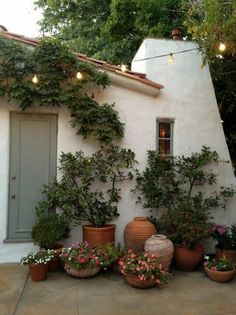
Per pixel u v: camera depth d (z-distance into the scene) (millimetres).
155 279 4289
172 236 4996
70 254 4594
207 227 5207
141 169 5664
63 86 5336
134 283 4250
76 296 4027
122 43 11117
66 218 5078
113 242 5223
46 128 5461
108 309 3709
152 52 5789
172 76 5844
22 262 4516
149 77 5750
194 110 5910
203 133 5918
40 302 3854
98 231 5082
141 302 3895
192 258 4930
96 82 5332
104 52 11609
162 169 5582
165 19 9336
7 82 5047
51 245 4988
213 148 5934
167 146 5859
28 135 5406
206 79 5992
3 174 5258
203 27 4793
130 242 5023
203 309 3736
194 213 5168
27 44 5238
